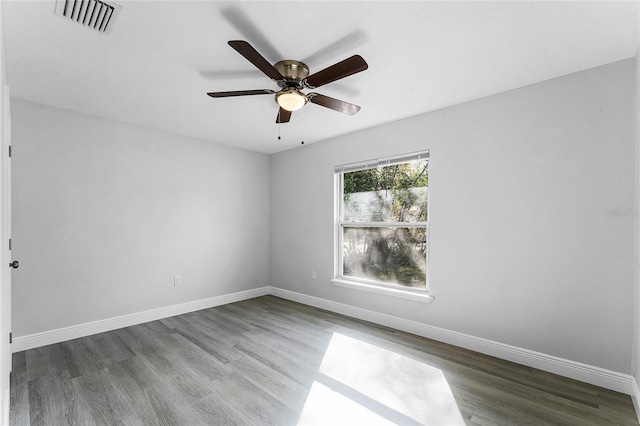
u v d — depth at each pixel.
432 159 3.02
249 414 1.87
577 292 2.25
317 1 1.54
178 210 3.80
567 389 2.12
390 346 2.83
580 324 2.24
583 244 2.23
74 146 3.03
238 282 4.44
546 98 2.38
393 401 2.00
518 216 2.51
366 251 3.70
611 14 1.62
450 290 2.90
